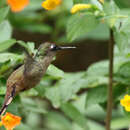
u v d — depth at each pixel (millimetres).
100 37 13680
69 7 13914
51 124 12312
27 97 10000
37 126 12180
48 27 13828
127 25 8031
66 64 15844
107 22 7992
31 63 6859
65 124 12344
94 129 12188
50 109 13250
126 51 9594
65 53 15641
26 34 15117
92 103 9148
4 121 6801
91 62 16141
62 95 9117
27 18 13398
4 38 9070
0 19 7746
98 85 9383
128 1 11391
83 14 7922
